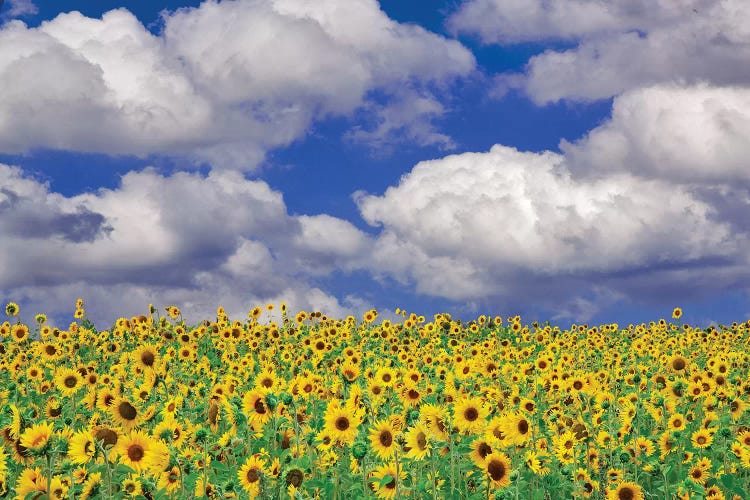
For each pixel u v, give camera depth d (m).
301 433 8.02
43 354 17.19
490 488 7.84
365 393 9.95
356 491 7.75
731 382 14.44
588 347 21.94
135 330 21.36
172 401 10.43
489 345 18.84
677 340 24.30
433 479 7.59
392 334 22.78
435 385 11.28
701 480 10.16
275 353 19.31
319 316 24.22
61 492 6.95
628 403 12.90
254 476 7.13
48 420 11.23
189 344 17.69
